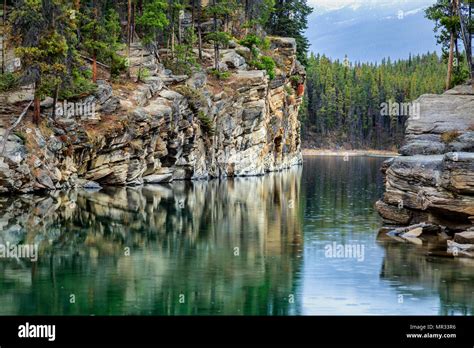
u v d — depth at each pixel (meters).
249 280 24.95
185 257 29.05
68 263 27.41
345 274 25.95
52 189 51.31
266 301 22.11
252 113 80.19
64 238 32.94
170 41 79.88
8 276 25.03
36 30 50.66
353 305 21.77
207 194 55.81
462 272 26.34
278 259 28.80
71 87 53.81
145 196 52.06
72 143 53.94
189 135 69.00
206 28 89.56
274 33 113.88
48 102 53.59
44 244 31.30
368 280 25.00
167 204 47.56
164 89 67.81
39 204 44.12
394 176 37.88
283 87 93.94
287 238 34.28
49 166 51.25
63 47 50.75
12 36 52.81
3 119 50.38
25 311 20.69
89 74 59.62
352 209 47.19
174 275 25.58
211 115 73.00
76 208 43.16
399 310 21.22
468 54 54.53
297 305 21.67
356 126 185.88
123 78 64.62
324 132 184.38
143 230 36.06
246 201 51.44
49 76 50.53
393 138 184.50
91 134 55.22
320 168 102.06
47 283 24.06
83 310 20.86
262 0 97.12
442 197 33.38
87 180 56.81
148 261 28.14
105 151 57.50
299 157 111.88
